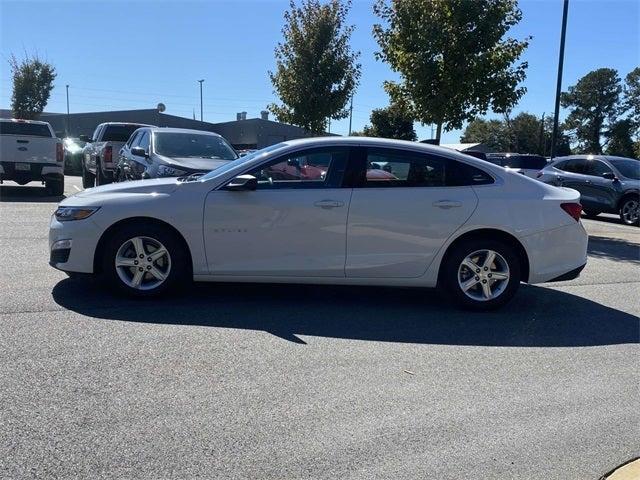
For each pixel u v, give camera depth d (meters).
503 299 6.40
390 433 3.70
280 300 6.53
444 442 3.62
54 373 4.32
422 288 7.34
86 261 6.07
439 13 13.95
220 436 3.58
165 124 52.78
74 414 3.75
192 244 6.08
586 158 17.41
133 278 6.15
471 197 6.29
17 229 10.06
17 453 3.31
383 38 14.84
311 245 6.14
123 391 4.09
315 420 3.82
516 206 6.32
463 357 5.05
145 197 6.07
